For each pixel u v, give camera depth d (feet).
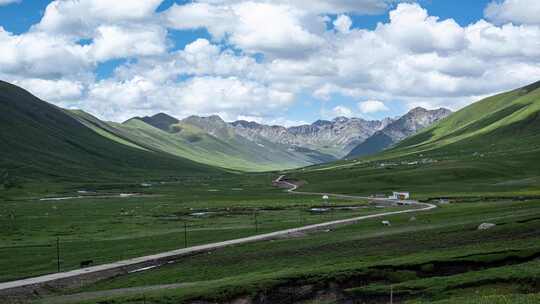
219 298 206.69
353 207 625.82
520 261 209.15
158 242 390.63
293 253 290.76
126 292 229.86
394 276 208.44
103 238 430.20
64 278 282.36
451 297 173.47
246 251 317.42
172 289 223.10
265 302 204.44
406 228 337.93
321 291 205.05
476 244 245.45
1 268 317.83
